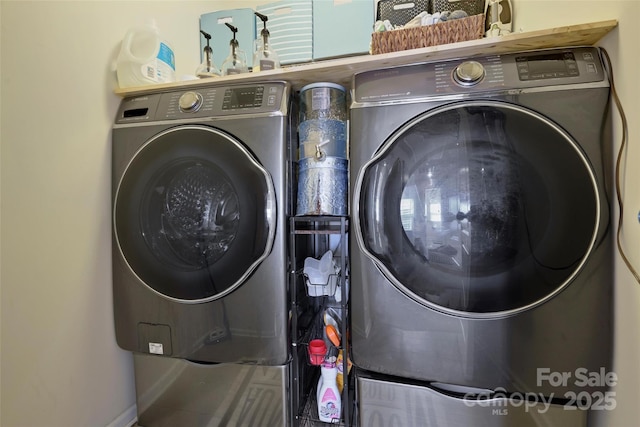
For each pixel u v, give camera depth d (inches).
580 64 30.9
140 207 40.6
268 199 36.6
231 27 50.1
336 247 59.1
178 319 39.8
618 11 28.0
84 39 39.1
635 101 26.4
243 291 37.8
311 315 50.1
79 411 37.8
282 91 39.6
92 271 39.8
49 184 34.8
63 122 36.4
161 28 54.2
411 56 34.9
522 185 30.5
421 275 33.3
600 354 29.0
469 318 32.2
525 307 30.7
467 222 32.1
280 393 38.2
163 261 40.0
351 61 36.2
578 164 29.1
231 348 38.4
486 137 31.8
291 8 62.4
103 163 41.6
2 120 30.5
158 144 39.9
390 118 34.8
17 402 31.7
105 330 41.5
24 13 32.3
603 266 28.7
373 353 35.1
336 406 42.3
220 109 39.5
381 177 34.4
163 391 42.3
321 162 39.4
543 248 30.0
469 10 52.7
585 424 30.6
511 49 33.3
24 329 32.3
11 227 31.3
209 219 38.8
